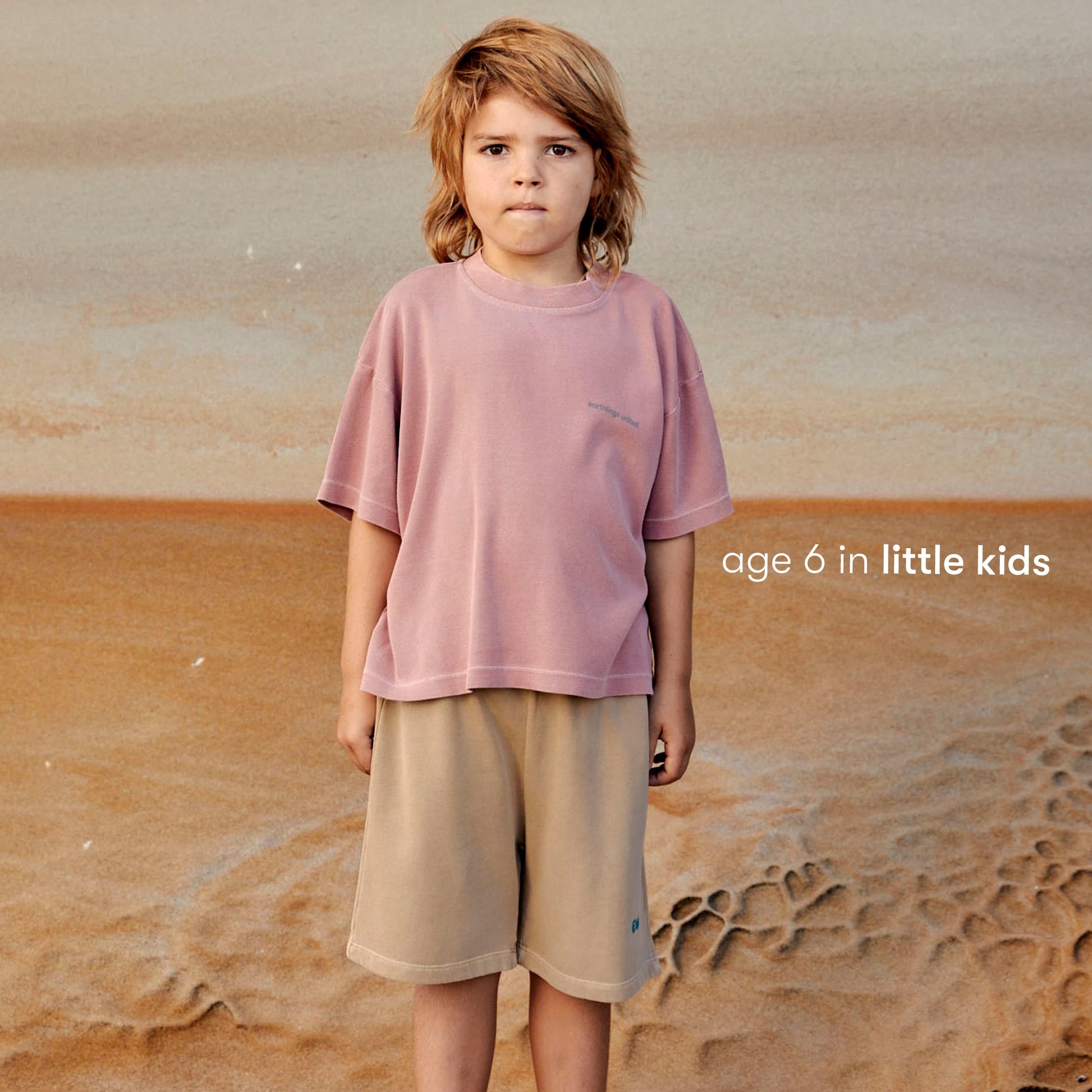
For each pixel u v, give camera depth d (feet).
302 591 11.59
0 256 14.96
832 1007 6.26
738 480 14.60
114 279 15.02
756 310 14.79
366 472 4.69
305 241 15.02
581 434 4.47
